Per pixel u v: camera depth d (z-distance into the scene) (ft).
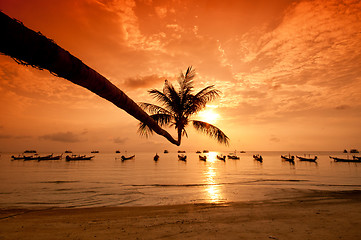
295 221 21.24
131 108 6.54
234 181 85.61
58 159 286.05
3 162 231.30
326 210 26.35
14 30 2.65
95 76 4.55
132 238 17.16
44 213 30.14
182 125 25.40
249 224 20.38
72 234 18.66
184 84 28.94
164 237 17.12
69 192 59.16
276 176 105.50
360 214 23.91
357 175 107.96
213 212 26.32
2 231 19.89
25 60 3.30
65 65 3.71
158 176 107.45
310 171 133.59
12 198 50.60
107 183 80.02
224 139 26.05
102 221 23.15
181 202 44.78
